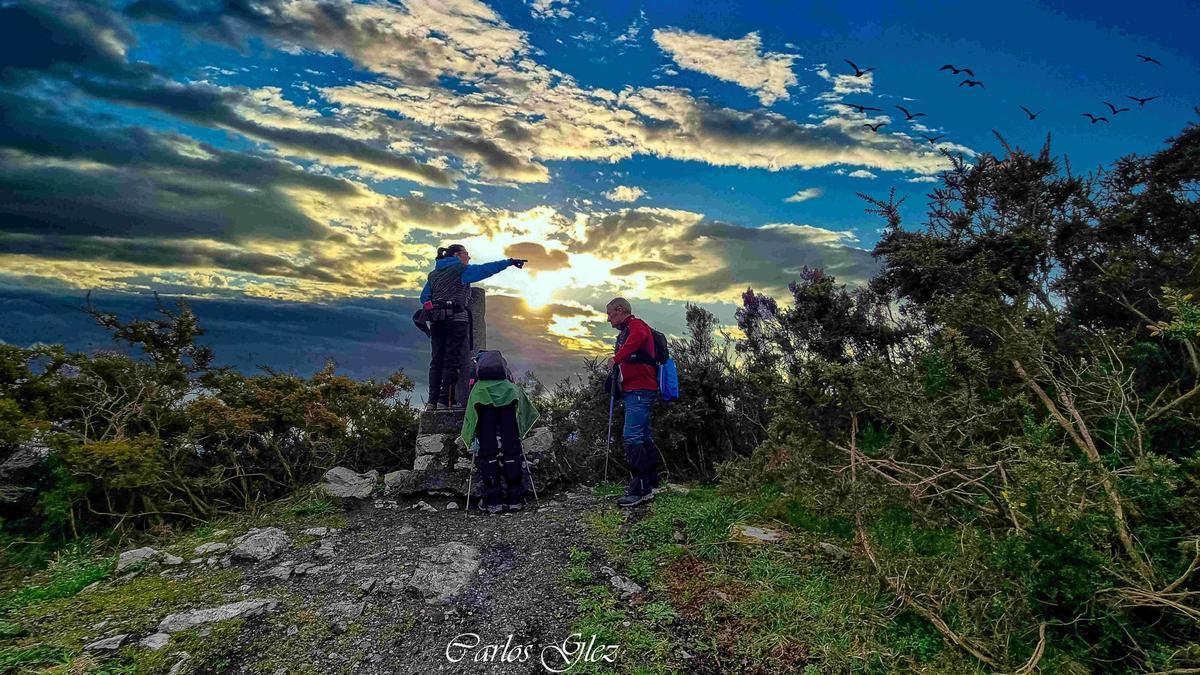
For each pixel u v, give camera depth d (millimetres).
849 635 3197
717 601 3580
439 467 6152
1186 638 2932
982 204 6148
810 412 4840
